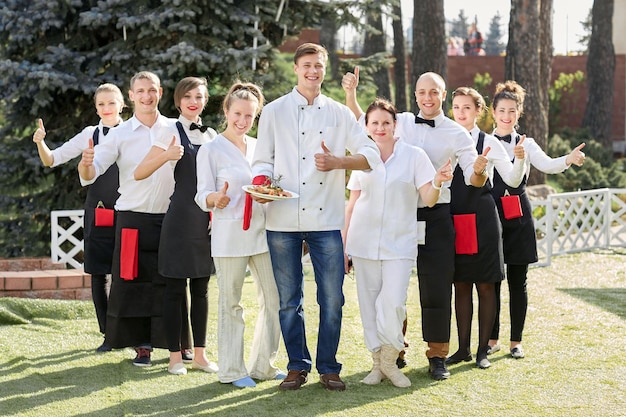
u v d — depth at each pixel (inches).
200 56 411.2
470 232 229.9
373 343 221.8
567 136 960.9
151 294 240.7
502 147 240.1
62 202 448.5
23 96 435.5
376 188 217.3
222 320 221.6
